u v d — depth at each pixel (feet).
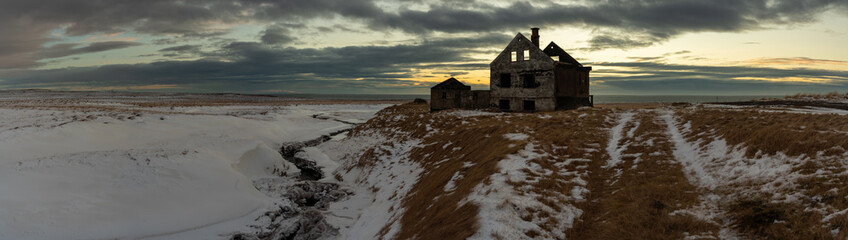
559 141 74.79
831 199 35.81
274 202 75.46
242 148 110.83
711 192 45.62
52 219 58.95
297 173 108.68
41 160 77.10
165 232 60.80
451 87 173.99
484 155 74.74
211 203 71.87
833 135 47.85
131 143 119.85
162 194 72.02
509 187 50.57
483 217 41.47
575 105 144.36
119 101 401.90
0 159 85.76
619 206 44.29
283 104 391.86
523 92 141.28
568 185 52.70
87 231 57.98
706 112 87.40
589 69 148.36
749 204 39.73
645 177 52.65
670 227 38.19
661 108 118.42
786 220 35.12
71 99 425.69
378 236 55.11
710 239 35.22
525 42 140.26
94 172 74.74
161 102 401.49
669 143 67.10
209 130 146.30
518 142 75.15
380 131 143.95
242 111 243.81
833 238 30.78
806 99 144.87
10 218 57.16
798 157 45.96
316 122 208.33
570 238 39.14
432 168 83.56
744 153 52.70
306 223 64.54
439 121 130.93
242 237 60.90
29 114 145.69
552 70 132.05
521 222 40.73
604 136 79.66
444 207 52.70
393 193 76.74
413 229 50.78
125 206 66.08
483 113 144.56
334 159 121.90
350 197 80.69
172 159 87.40
